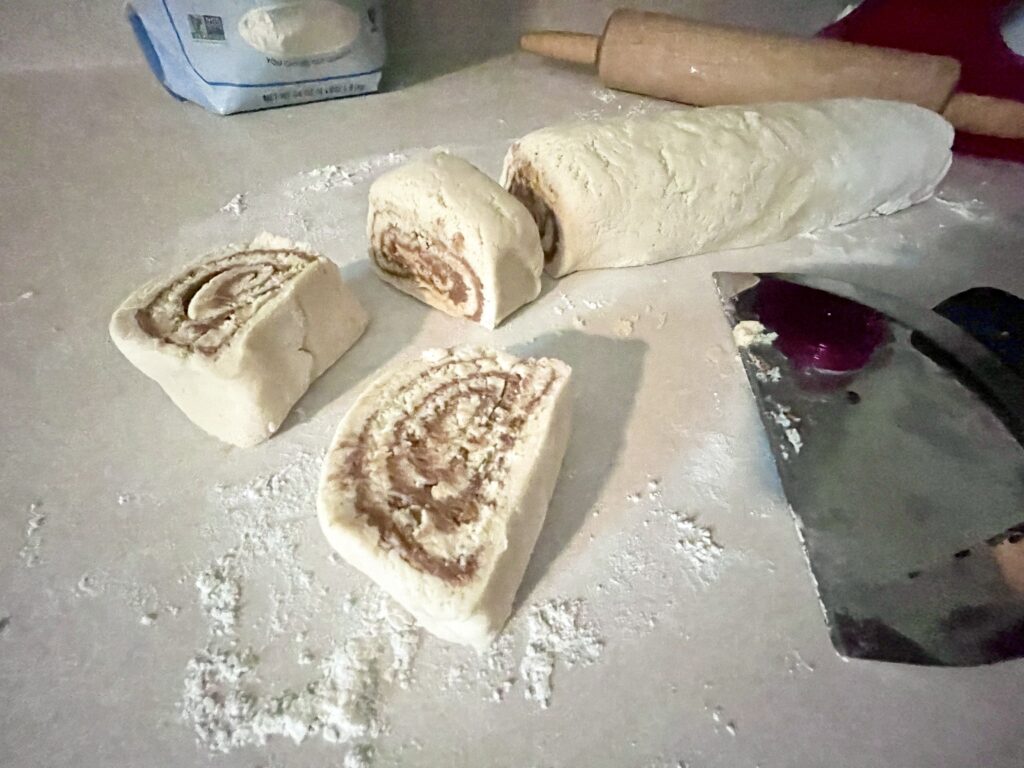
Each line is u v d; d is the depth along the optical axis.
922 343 0.36
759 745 0.25
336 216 0.45
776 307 0.38
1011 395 0.34
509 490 0.28
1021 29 0.50
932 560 0.29
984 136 0.49
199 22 0.47
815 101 0.45
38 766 0.24
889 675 0.26
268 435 0.34
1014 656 0.26
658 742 0.25
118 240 0.43
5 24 0.54
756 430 0.34
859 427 0.33
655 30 0.51
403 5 0.57
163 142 0.50
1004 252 0.43
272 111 0.53
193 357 0.31
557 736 0.25
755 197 0.41
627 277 0.41
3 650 0.27
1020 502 0.31
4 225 0.44
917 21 0.53
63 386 0.36
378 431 0.30
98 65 0.57
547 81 0.57
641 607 0.28
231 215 0.45
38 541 0.30
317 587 0.29
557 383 0.31
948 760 0.25
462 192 0.36
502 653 0.27
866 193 0.43
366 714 0.26
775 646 0.27
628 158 0.39
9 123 0.51
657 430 0.34
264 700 0.26
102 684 0.26
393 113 0.53
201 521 0.31
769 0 0.58
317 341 0.35
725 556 0.30
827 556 0.29
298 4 0.47
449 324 0.39
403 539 0.27
